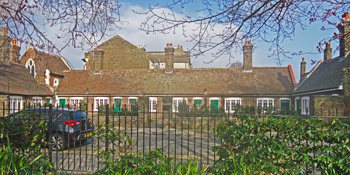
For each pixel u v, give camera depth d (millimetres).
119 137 5293
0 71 21641
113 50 39812
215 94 25953
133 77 29359
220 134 4992
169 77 28766
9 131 5559
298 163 4762
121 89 27703
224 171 4590
